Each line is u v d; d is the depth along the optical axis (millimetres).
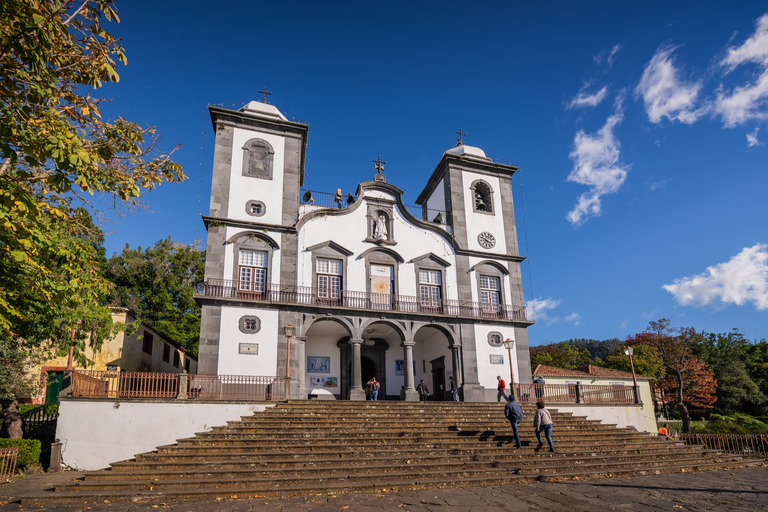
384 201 24734
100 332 14797
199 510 8086
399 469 11297
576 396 20422
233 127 23078
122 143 8992
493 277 25578
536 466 12312
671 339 46562
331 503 8672
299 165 23500
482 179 27250
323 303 22062
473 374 23109
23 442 12703
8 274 8422
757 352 54875
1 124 7059
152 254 36969
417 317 22938
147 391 14711
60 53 7805
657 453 14414
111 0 7922
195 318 35438
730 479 11805
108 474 10211
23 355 14203
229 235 21453
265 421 14492
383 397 25203
